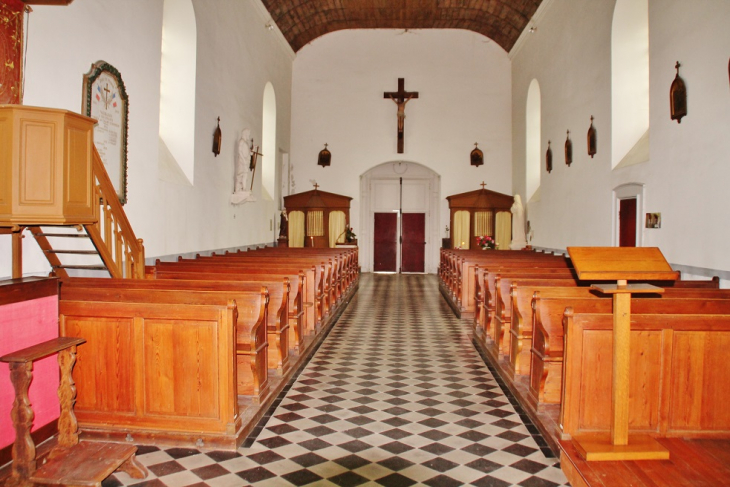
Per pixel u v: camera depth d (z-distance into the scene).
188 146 9.84
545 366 4.75
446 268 13.83
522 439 4.54
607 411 4.10
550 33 13.96
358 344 8.15
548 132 14.14
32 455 3.45
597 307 4.98
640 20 9.68
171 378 4.29
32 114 4.06
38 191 4.08
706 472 3.58
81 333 4.37
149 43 8.17
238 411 4.47
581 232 11.56
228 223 12.04
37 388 4.07
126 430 4.32
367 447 4.35
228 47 11.85
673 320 4.03
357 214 19.62
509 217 18.89
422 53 19.42
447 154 19.45
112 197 5.73
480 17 17.75
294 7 16.22
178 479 3.78
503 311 6.54
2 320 3.75
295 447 4.33
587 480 3.47
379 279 18.08
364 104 19.53
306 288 7.93
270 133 16.55
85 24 6.42
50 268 5.78
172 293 4.75
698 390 4.07
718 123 6.65
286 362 6.29
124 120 7.32
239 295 5.07
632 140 9.83
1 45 4.94
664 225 7.96
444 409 5.27
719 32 6.62
